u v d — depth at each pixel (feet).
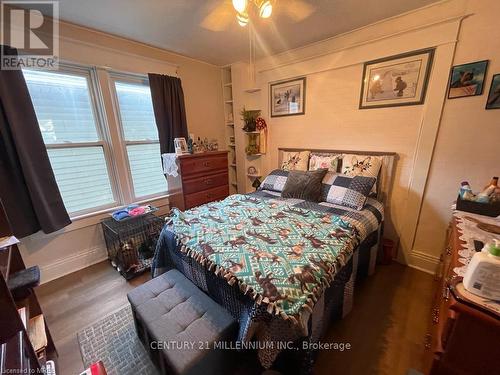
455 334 2.29
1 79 5.38
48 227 6.32
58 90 6.81
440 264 5.49
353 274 5.13
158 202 9.56
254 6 5.55
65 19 6.23
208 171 9.48
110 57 7.40
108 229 7.48
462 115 5.81
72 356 4.45
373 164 7.13
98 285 6.63
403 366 4.12
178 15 6.07
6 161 5.73
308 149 9.15
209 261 4.06
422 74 6.21
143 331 4.27
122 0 5.31
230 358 3.76
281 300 3.09
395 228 7.45
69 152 7.20
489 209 4.45
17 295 3.99
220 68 11.12
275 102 9.84
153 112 9.01
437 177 6.47
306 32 7.26
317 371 4.04
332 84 8.05
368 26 6.83
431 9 5.77
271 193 8.34
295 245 4.36
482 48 5.32
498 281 2.12
